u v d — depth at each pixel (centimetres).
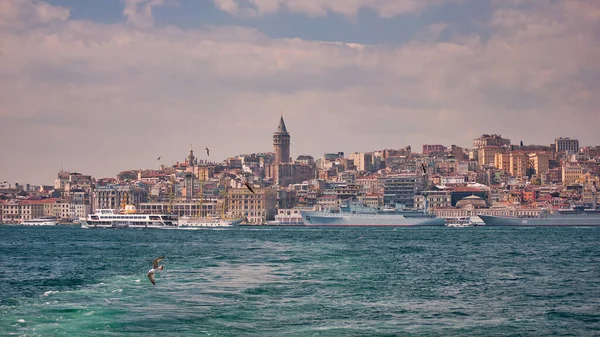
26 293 14112
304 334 10438
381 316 11731
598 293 14362
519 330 10800
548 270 18912
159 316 11488
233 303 12794
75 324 10825
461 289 14888
